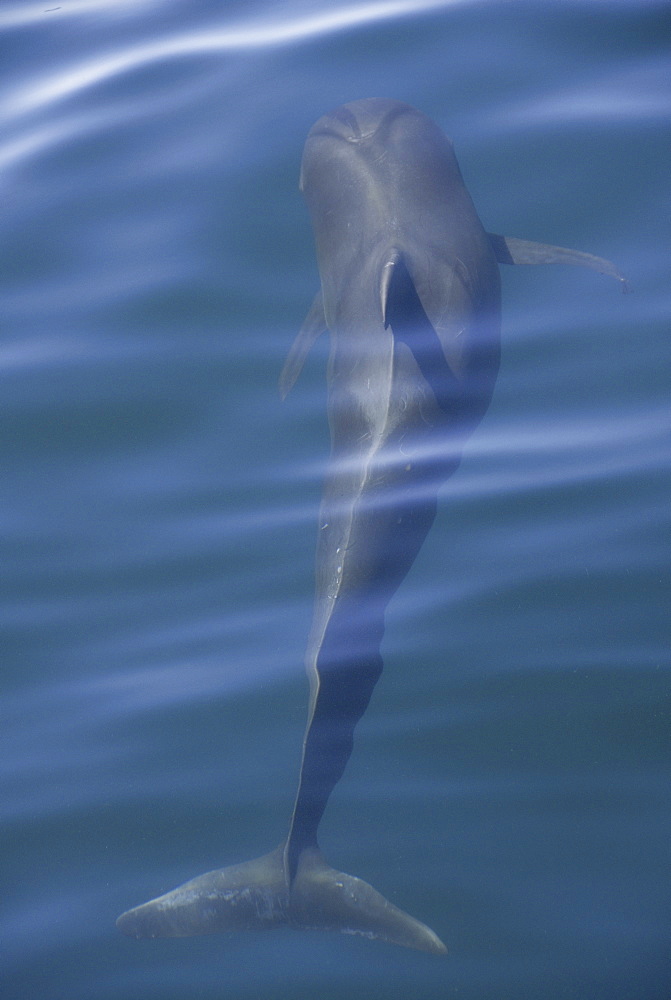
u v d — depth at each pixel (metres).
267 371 33.84
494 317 32.38
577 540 28.50
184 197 39.56
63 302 36.94
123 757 25.67
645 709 25.44
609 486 29.52
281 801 24.64
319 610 26.67
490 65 42.09
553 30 43.25
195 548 29.69
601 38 42.62
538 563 28.16
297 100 42.09
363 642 26.36
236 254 37.28
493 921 22.38
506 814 23.95
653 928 21.92
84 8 52.72
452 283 31.22
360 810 24.19
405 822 23.95
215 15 49.44
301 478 30.67
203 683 26.78
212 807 24.67
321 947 22.53
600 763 24.70
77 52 49.25
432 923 22.53
